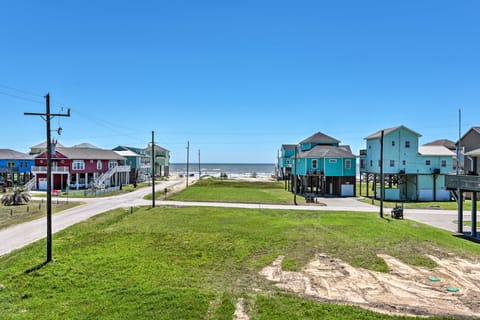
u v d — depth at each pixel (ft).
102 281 40.73
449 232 73.31
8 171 183.52
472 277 44.42
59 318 31.37
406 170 143.33
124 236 65.36
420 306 35.09
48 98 49.11
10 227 74.13
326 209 107.76
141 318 31.48
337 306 34.30
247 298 36.37
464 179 71.77
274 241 62.34
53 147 69.21
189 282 40.88
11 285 39.60
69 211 98.53
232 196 148.77
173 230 71.36
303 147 184.14
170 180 270.46
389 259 51.83
